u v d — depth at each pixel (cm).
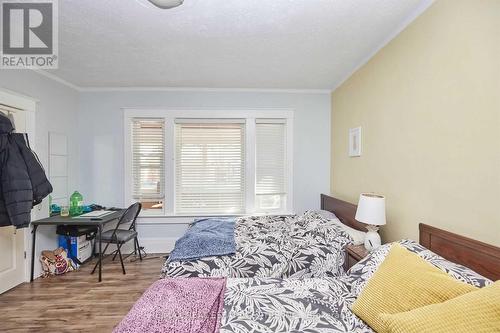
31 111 270
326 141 362
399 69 199
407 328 83
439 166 158
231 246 204
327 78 314
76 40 218
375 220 189
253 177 357
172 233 355
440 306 86
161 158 357
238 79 319
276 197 366
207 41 221
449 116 150
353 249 202
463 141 141
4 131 213
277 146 364
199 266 183
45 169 291
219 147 360
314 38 216
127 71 291
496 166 123
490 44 125
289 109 357
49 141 297
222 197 361
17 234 257
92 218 286
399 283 108
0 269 241
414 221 182
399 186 200
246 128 357
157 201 358
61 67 277
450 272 112
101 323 197
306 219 275
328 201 330
